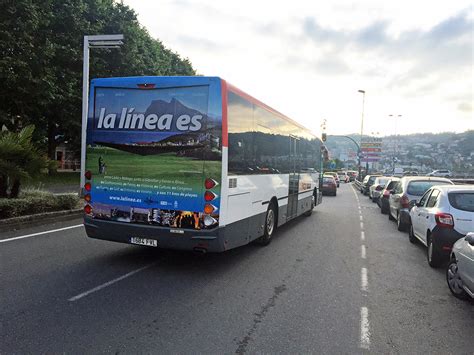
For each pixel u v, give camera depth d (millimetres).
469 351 4070
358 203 22609
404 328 4621
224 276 6520
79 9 23188
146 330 4316
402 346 4148
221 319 4695
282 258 7969
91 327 4348
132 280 6105
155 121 6582
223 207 6383
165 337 4164
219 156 6324
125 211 6746
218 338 4184
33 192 12453
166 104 6539
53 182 23422
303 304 5309
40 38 21312
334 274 6879
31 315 4617
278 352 3916
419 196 11953
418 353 4000
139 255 7641
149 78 6633
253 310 5023
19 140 11031
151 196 6594
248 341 4137
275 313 4945
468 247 5418
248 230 7645
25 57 19312
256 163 7980
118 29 25531
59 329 4270
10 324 4355
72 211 12031
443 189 7980
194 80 6430
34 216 10594
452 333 4512
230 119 6562
